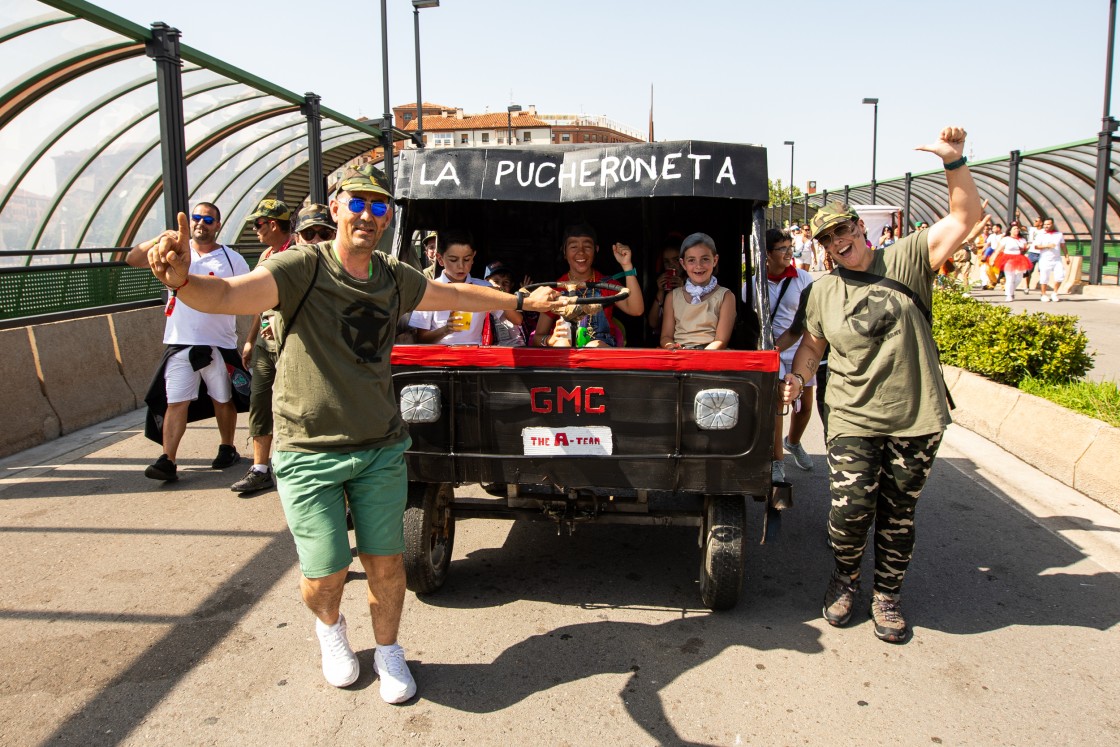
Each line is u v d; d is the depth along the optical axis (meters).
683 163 3.81
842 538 3.61
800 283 5.33
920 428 3.38
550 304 3.38
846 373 3.49
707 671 3.33
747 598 4.03
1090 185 21.52
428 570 3.83
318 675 3.28
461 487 5.57
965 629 3.70
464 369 3.52
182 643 3.54
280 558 4.47
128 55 8.66
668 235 5.02
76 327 7.59
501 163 4.02
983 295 20.17
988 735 2.91
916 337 3.38
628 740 2.87
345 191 2.68
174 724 2.96
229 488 5.68
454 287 3.15
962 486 5.75
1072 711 3.06
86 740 2.86
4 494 5.55
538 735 2.89
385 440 2.95
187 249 2.28
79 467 6.20
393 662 3.10
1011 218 21.27
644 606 3.93
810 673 3.32
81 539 4.74
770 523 3.56
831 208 3.48
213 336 5.78
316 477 2.83
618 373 3.43
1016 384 7.15
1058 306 17.36
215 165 13.53
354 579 4.22
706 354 3.37
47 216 10.87
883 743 2.87
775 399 3.40
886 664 3.39
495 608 3.90
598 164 3.92
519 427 3.55
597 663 3.38
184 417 5.74
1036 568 4.36
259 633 3.64
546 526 5.04
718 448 3.46
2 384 6.58
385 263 2.94
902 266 3.44
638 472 3.53
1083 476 5.55
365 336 2.82
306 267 2.70
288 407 2.81
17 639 3.58
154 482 5.82
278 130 13.55
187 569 4.32
